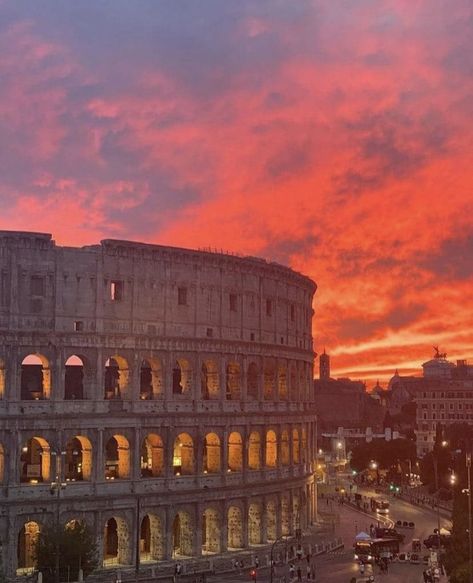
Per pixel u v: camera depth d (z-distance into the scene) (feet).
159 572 370.32
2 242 367.86
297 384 488.44
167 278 405.39
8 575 347.56
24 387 418.92
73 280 379.76
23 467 406.21
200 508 402.11
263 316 453.99
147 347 393.91
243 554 408.87
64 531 339.98
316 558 420.36
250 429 435.12
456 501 442.09
